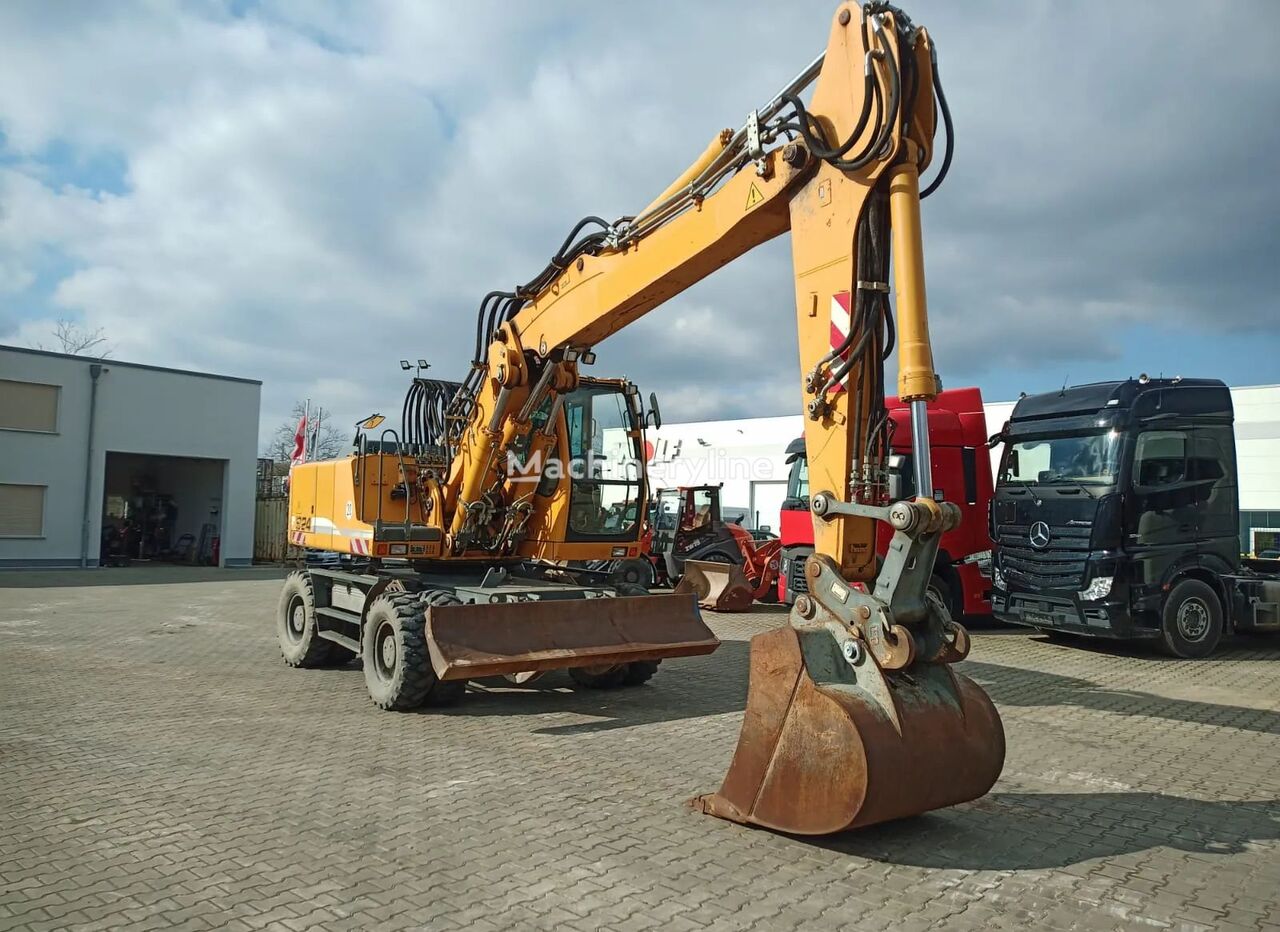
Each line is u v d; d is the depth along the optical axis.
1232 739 6.77
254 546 28.67
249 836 4.56
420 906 3.72
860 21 4.93
